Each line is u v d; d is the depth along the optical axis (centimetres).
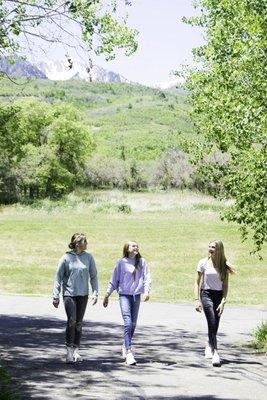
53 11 1513
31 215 7806
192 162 2136
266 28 1631
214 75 1897
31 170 10350
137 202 8881
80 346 1827
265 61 1722
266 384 1352
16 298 3631
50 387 1220
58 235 6388
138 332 2264
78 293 1490
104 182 13375
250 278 4659
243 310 3319
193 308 3328
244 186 1797
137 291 1549
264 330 2072
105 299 1554
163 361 1602
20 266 5066
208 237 6162
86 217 7531
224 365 1580
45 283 4503
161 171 12431
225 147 1869
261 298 4022
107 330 2253
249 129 1780
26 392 1170
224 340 2130
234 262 5178
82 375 1355
